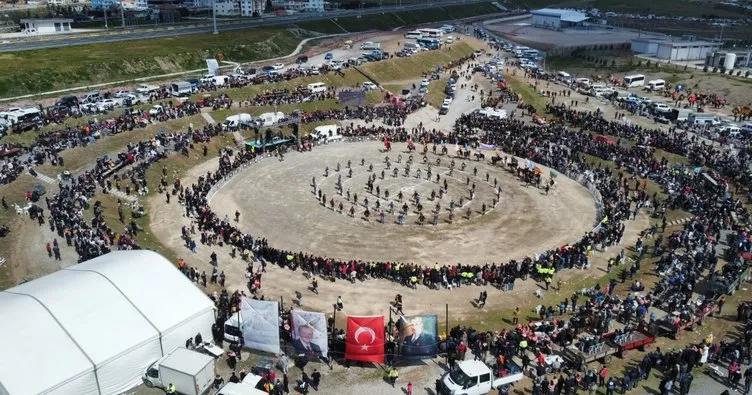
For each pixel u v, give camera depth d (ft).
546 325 157.07
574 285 193.16
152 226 226.58
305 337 142.82
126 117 324.19
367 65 495.82
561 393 131.54
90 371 127.13
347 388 135.64
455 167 314.76
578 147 336.29
